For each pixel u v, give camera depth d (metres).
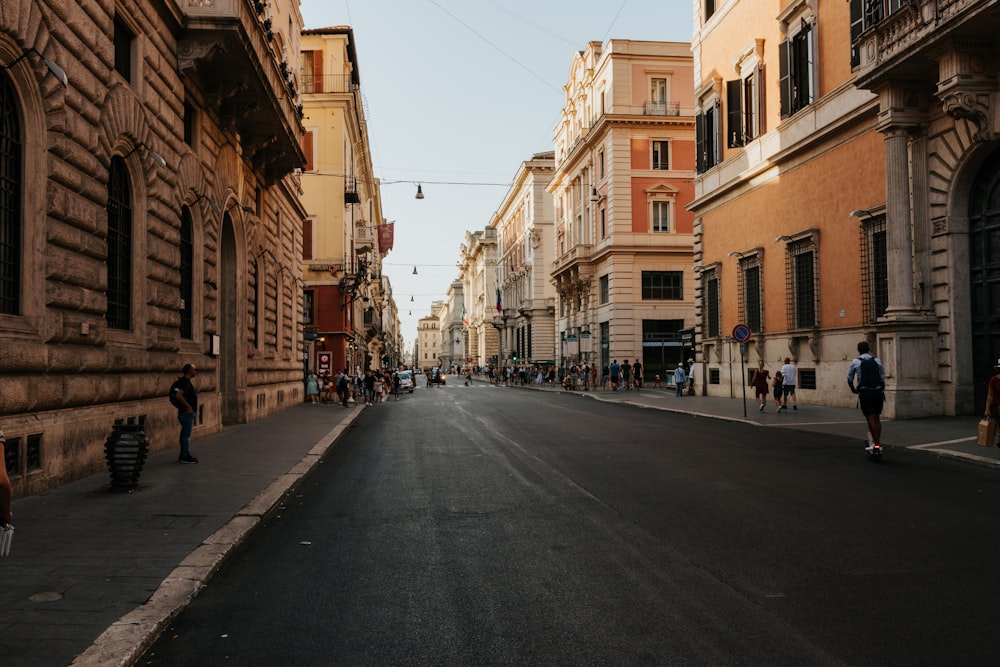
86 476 10.44
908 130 17.84
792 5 24.17
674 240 46.59
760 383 22.61
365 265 49.56
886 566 5.97
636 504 8.62
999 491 9.16
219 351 18.31
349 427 20.97
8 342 8.40
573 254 52.84
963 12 14.69
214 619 5.00
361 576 5.98
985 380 16.91
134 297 12.51
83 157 10.25
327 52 41.25
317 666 4.21
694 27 32.56
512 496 9.34
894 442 13.93
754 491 9.32
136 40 12.45
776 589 5.43
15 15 8.45
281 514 8.48
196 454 13.34
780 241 25.28
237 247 20.12
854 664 4.09
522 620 4.89
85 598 5.22
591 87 51.75
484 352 114.25
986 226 16.81
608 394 39.31
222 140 17.89
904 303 17.89
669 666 4.10
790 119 24.50
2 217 8.72
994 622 4.73
